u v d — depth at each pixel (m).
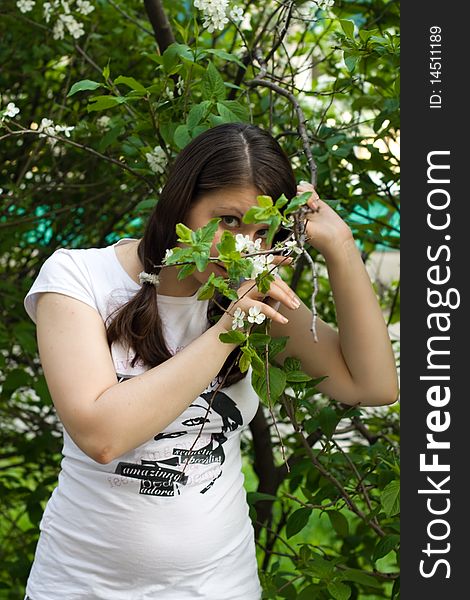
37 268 3.13
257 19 2.91
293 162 2.42
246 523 1.71
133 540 1.56
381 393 1.78
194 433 1.59
